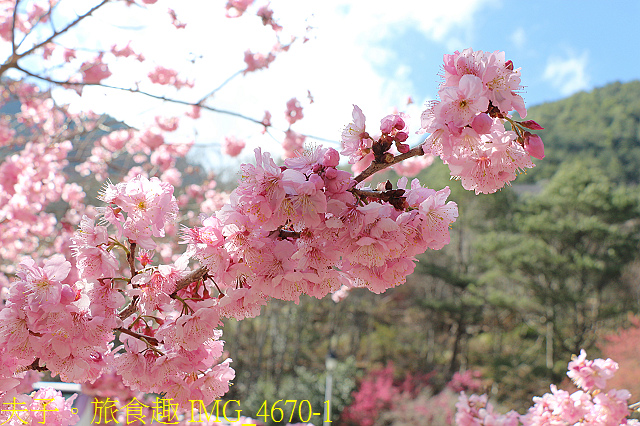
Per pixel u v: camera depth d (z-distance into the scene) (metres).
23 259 1.37
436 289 26.17
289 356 21.23
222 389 1.61
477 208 24.95
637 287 22.03
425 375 21.45
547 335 21.72
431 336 23.95
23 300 1.40
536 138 1.33
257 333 21.31
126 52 4.18
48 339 1.38
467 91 1.24
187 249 1.41
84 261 1.47
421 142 1.39
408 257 1.36
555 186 24.53
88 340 1.42
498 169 1.35
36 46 2.67
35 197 4.78
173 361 1.51
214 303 1.45
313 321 23.55
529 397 18.88
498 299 21.38
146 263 1.59
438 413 16.11
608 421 2.78
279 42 4.66
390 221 1.24
